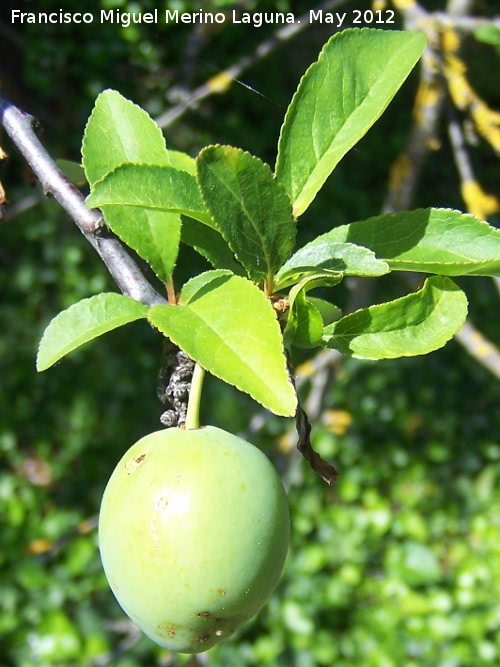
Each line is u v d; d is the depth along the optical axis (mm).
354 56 178
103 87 756
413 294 170
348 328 171
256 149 811
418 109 346
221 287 157
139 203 159
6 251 777
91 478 693
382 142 845
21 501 666
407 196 348
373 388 749
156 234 179
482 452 722
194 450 165
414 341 170
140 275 180
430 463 715
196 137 786
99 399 729
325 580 623
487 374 760
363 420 734
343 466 707
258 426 372
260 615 596
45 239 776
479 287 794
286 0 645
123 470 167
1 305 766
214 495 161
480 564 634
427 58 335
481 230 171
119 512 165
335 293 741
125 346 751
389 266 165
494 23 323
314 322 164
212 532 160
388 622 600
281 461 379
